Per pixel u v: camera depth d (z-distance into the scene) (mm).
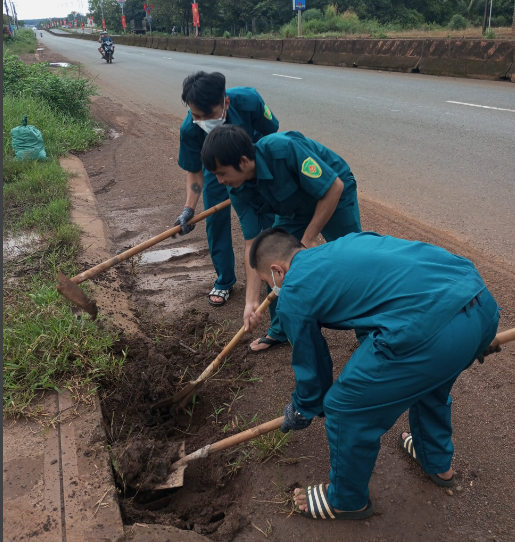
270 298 2693
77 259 4477
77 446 2557
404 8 36312
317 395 2156
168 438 2953
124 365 3254
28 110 9039
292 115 9695
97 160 8156
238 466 2635
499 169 6250
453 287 1929
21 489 2326
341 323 2023
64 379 2980
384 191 5809
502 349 3281
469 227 4805
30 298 3670
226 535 2271
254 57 22000
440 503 2377
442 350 1892
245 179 2623
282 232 2250
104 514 2229
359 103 10477
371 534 2260
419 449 2410
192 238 5211
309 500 2320
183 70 19047
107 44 23703
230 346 2896
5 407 2732
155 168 7531
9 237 4898
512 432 2678
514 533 2215
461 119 8633
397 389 1937
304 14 29953
